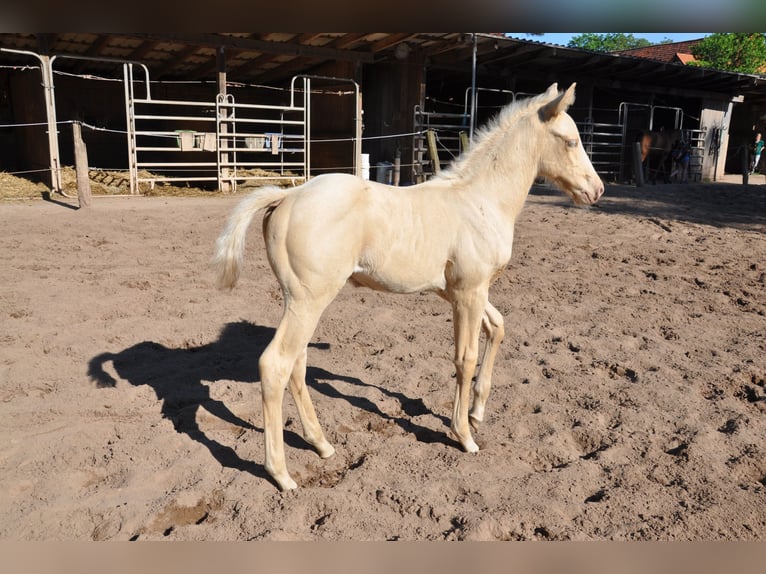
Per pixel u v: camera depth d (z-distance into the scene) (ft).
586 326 17.67
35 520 8.72
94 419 11.81
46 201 37.96
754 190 55.47
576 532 8.68
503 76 57.16
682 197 48.55
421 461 10.59
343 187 9.39
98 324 16.89
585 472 10.18
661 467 10.37
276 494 9.43
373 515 9.01
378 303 19.69
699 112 71.10
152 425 11.53
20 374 13.57
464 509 9.18
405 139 52.37
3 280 20.61
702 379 13.98
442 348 15.88
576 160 11.02
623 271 24.21
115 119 59.67
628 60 55.72
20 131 54.03
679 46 146.00
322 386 13.53
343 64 51.88
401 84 52.26
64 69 56.49
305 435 10.71
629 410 12.42
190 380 13.73
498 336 11.63
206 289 20.58
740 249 28.58
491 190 10.80
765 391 13.35
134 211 35.14
